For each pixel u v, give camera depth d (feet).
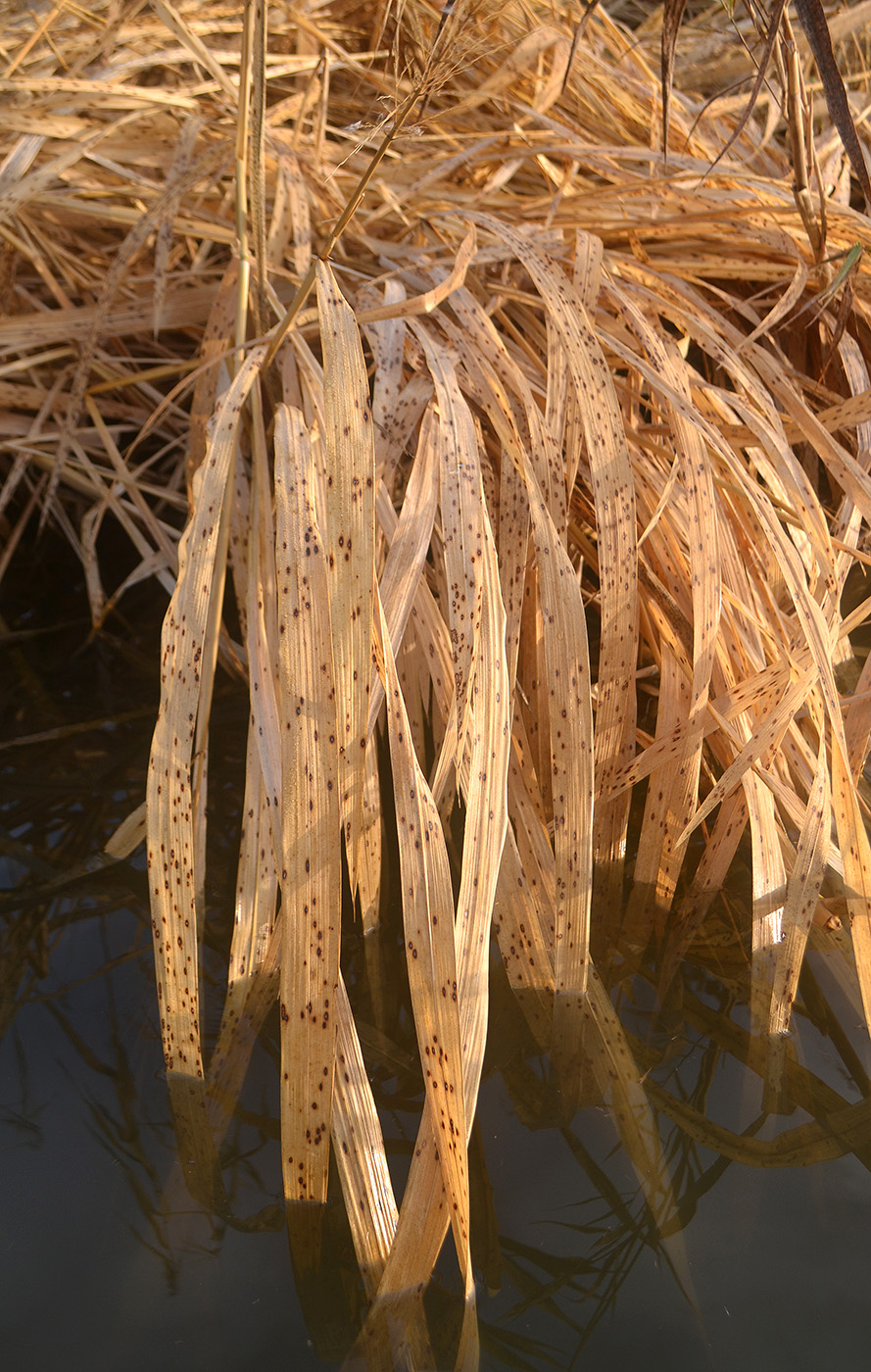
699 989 3.79
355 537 3.61
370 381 4.50
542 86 4.74
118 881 3.99
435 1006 3.51
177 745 3.66
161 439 5.36
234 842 4.05
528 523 3.98
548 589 3.78
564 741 3.76
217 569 3.90
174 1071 3.68
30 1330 3.42
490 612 3.68
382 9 4.76
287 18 4.68
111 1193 3.55
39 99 4.47
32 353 4.84
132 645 4.56
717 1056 3.71
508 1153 3.60
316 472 3.77
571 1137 3.61
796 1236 3.51
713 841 3.96
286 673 3.58
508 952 3.81
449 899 3.53
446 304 4.29
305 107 4.47
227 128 4.50
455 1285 3.47
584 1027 3.75
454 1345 3.42
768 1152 3.59
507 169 4.53
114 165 4.43
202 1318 3.43
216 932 3.88
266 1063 3.69
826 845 3.79
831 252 4.47
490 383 4.01
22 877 3.99
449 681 3.97
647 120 4.80
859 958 3.65
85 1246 3.50
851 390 4.40
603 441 3.92
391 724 3.59
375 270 4.46
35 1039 3.72
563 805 3.76
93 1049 3.71
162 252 4.26
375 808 3.88
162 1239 3.51
